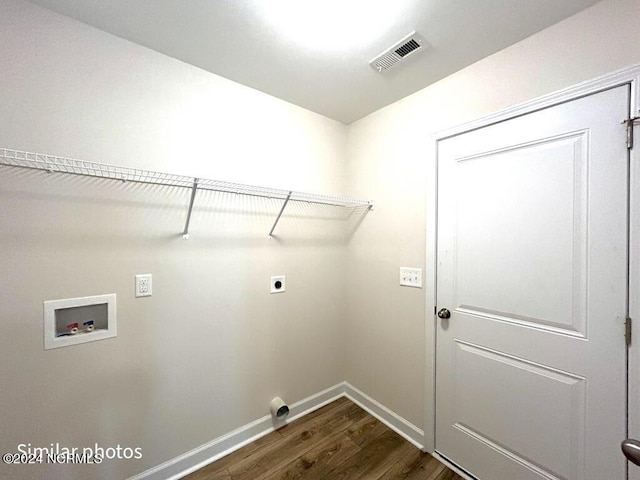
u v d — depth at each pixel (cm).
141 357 138
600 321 109
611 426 106
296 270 198
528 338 128
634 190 102
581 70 113
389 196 193
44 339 115
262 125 179
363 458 160
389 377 192
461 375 153
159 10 115
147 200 139
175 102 147
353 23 122
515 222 133
